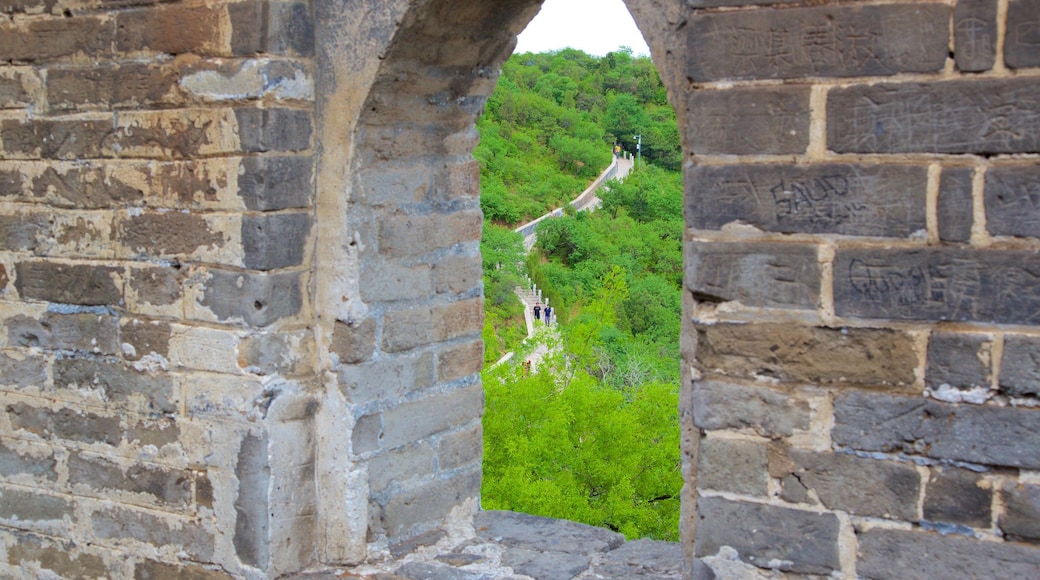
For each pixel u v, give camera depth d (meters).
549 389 10.71
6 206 4.24
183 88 3.77
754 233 2.86
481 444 4.50
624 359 16.41
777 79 2.78
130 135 3.91
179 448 3.96
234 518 3.86
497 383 10.42
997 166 2.62
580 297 31.53
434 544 4.18
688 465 3.26
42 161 4.13
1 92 4.18
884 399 2.79
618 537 4.25
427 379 4.20
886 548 2.82
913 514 2.78
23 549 4.38
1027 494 2.67
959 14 2.61
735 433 2.95
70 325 4.15
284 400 3.83
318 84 3.79
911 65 2.66
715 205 2.88
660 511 9.91
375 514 4.02
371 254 3.90
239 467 3.82
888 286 2.75
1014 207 2.61
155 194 3.89
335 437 3.92
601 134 49.28
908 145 2.69
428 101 3.96
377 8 3.61
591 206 40.53
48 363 4.22
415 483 4.19
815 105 2.76
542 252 34.81
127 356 4.03
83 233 4.07
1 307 4.30
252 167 3.67
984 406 2.69
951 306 2.69
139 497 4.07
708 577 3.01
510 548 4.13
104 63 3.94
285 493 3.87
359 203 3.83
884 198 2.72
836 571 2.87
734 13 2.81
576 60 60.19
